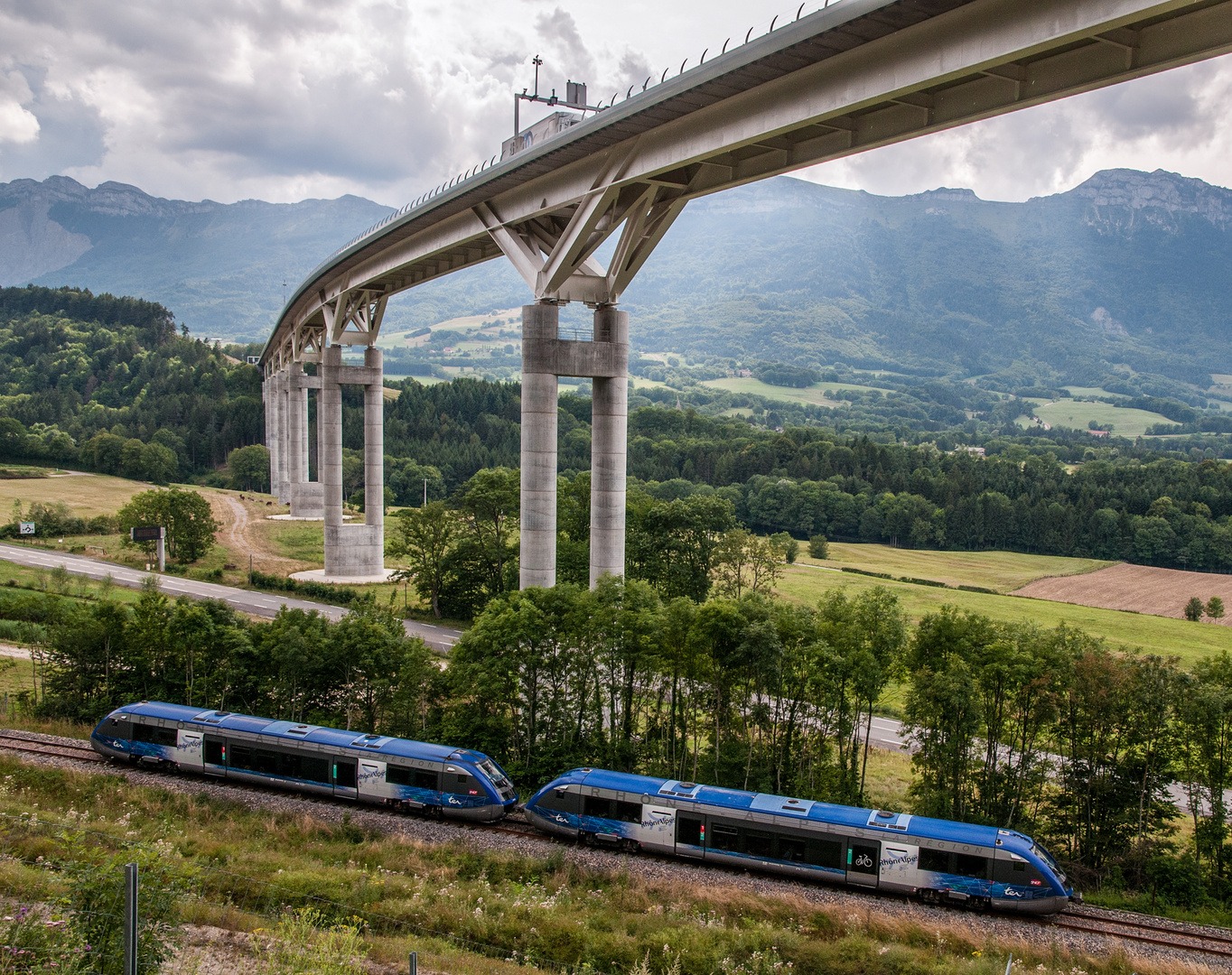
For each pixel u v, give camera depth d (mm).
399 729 43781
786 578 108125
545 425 52156
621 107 39094
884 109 33406
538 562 52719
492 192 54781
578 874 30141
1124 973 25078
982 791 37594
